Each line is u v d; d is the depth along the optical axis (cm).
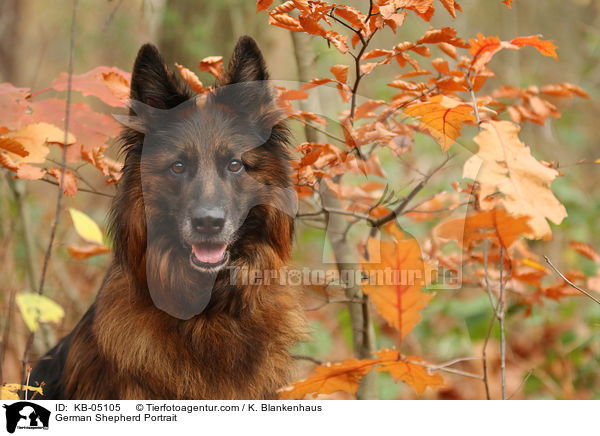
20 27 1307
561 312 670
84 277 752
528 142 868
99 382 437
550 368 621
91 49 1034
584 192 797
